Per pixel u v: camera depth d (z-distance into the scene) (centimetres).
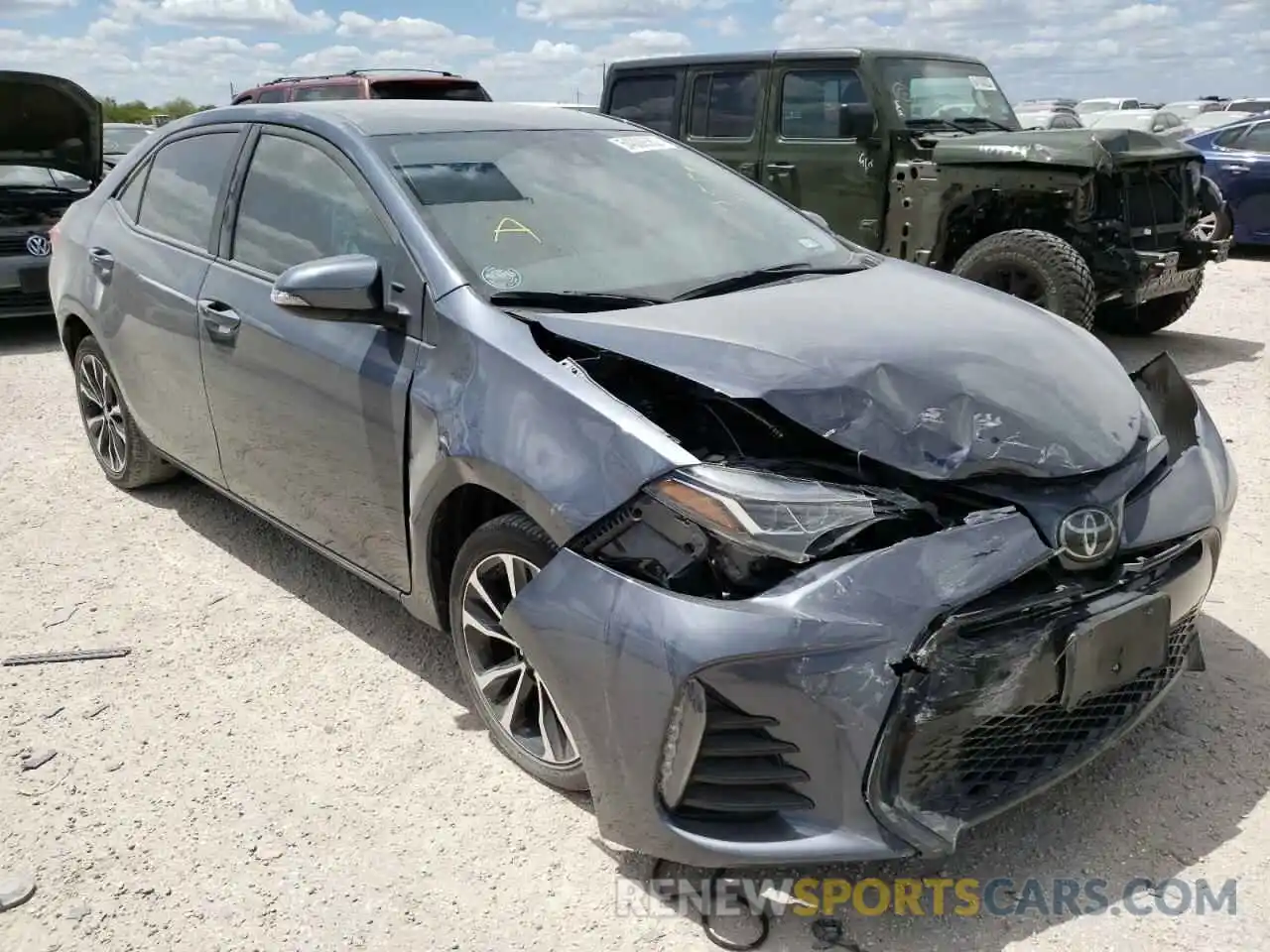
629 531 237
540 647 245
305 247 343
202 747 308
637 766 233
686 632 221
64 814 281
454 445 274
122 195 463
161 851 267
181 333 390
